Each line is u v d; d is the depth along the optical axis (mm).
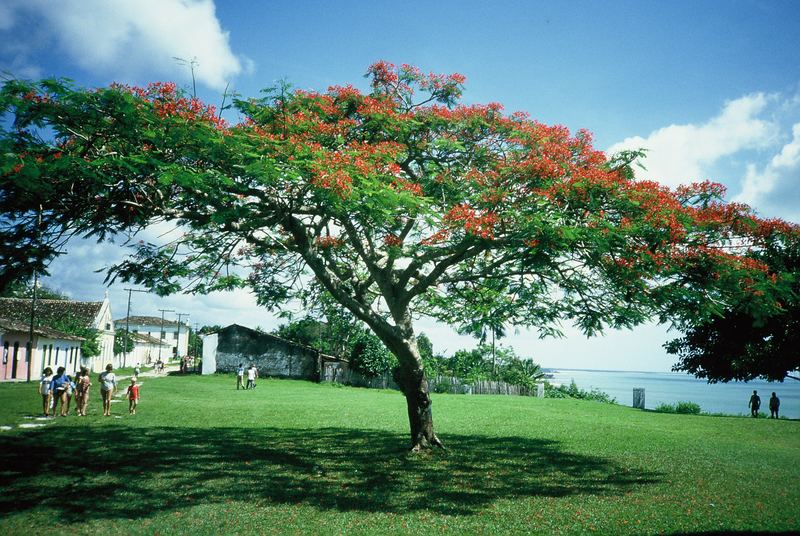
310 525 7762
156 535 7215
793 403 70500
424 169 14156
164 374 55812
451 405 30234
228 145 8953
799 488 10641
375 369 47281
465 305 15898
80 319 54000
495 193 10859
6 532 7168
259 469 11461
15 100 7434
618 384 151500
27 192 7805
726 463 13453
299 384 45875
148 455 12727
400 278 13992
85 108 7887
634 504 9195
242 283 13734
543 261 10492
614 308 12719
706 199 10844
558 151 11523
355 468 11867
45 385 19422
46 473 10625
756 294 9984
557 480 11109
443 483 10609
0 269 8781
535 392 45844
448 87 14102
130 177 8773
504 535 7477
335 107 12852
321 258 13742
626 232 9930
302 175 9656
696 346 25469
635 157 11086
